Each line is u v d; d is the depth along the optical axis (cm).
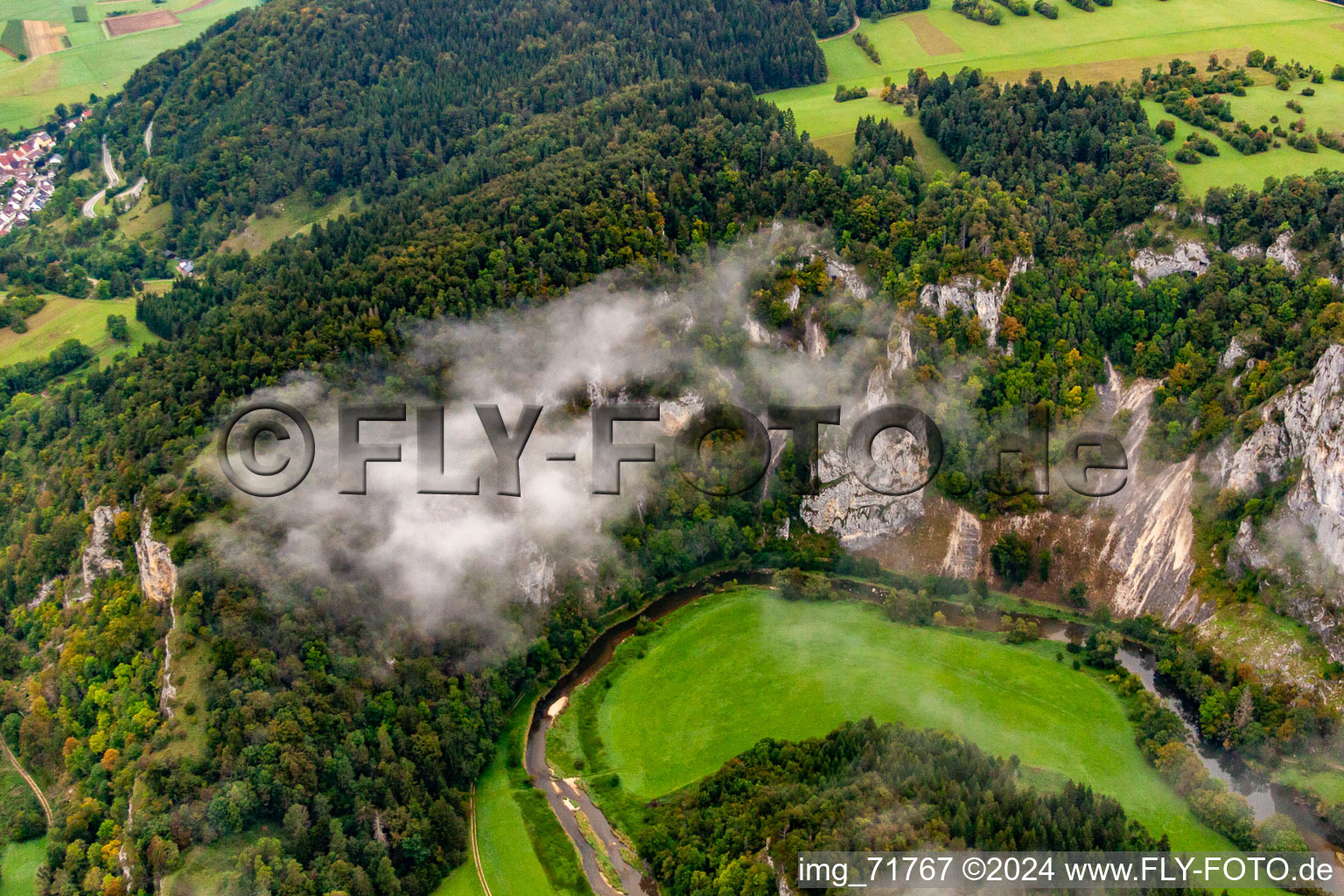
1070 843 19200
